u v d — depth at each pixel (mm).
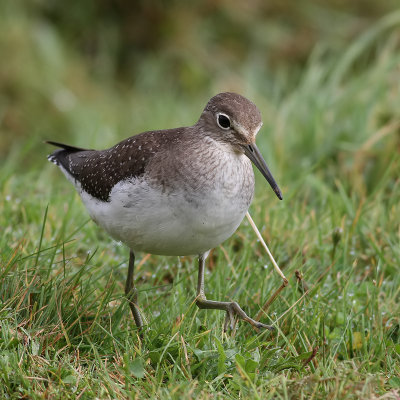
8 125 19484
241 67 22141
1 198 12273
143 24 22906
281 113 16062
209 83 21547
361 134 14797
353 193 12695
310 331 9227
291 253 11391
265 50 22766
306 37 22812
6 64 20312
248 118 9070
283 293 10047
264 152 14453
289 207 12797
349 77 20156
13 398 7660
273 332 9344
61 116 19984
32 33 21234
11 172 13031
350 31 22766
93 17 22953
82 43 22844
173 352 8602
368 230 11789
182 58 22250
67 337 8523
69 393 7777
